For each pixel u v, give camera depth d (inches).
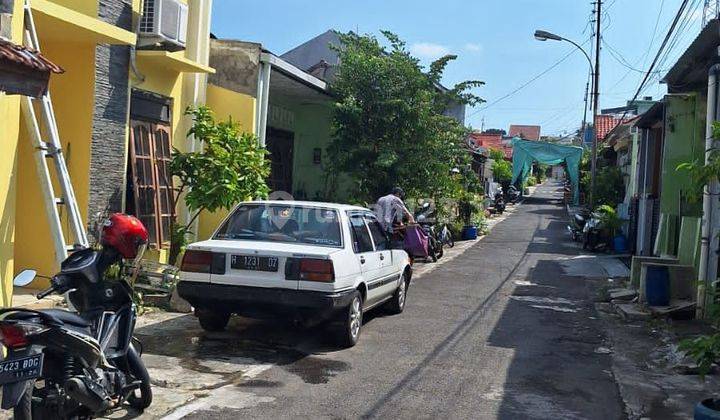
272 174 721.6
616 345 361.1
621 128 1082.1
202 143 504.1
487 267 673.6
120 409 223.9
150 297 385.4
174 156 430.6
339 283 303.4
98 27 350.3
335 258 303.1
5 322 175.8
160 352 299.4
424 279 581.9
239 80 530.9
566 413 247.0
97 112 389.4
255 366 286.7
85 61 384.2
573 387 280.8
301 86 655.1
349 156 689.6
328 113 775.1
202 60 499.5
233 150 430.9
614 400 265.7
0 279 289.1
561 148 1670.8
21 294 346.6
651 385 288.2
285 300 296.2
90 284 208.7
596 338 376.8
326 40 1069.8
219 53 531.5
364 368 292.0
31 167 367.6
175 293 381.7
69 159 383.6
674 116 560.7
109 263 212.2
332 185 780.0
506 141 3127.5
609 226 828.0
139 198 431.2
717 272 414.0
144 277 386.3
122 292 214.7
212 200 415.2
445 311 436.5
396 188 619.5
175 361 287.0
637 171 829.2
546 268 674.8
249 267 302.0
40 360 172.9
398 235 609.0
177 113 477.4
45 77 245.9
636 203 807.7
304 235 327.6
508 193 1840.6
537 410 248.5
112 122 403.5
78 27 340.2
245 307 306.2
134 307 220.2
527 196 2159.2
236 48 529.7
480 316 424.5
